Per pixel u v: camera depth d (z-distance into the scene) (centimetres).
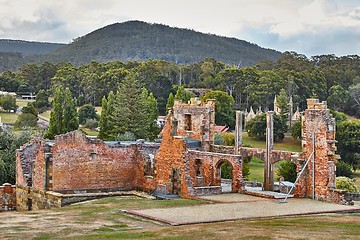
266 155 5231
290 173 8081
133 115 11575
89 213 3850
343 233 2817
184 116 6238
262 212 3878
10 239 2819
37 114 15800
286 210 4022
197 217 3569
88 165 5425
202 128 6044
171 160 5169
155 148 5881
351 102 18875
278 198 4744
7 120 15262
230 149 5850
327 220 3453
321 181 4747
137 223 3397
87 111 15250
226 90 18988
